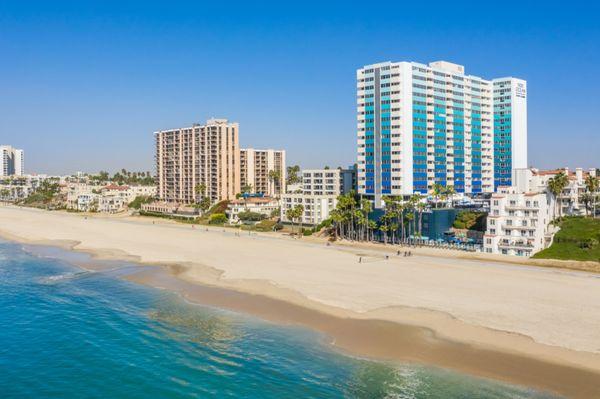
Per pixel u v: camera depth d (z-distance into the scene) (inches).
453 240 5467.5
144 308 2869.1
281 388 1843.0
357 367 1996.8
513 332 2319.1
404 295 2992.1
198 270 3941.9
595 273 3762.3
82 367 2060.8
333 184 7711.6
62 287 3425.2
